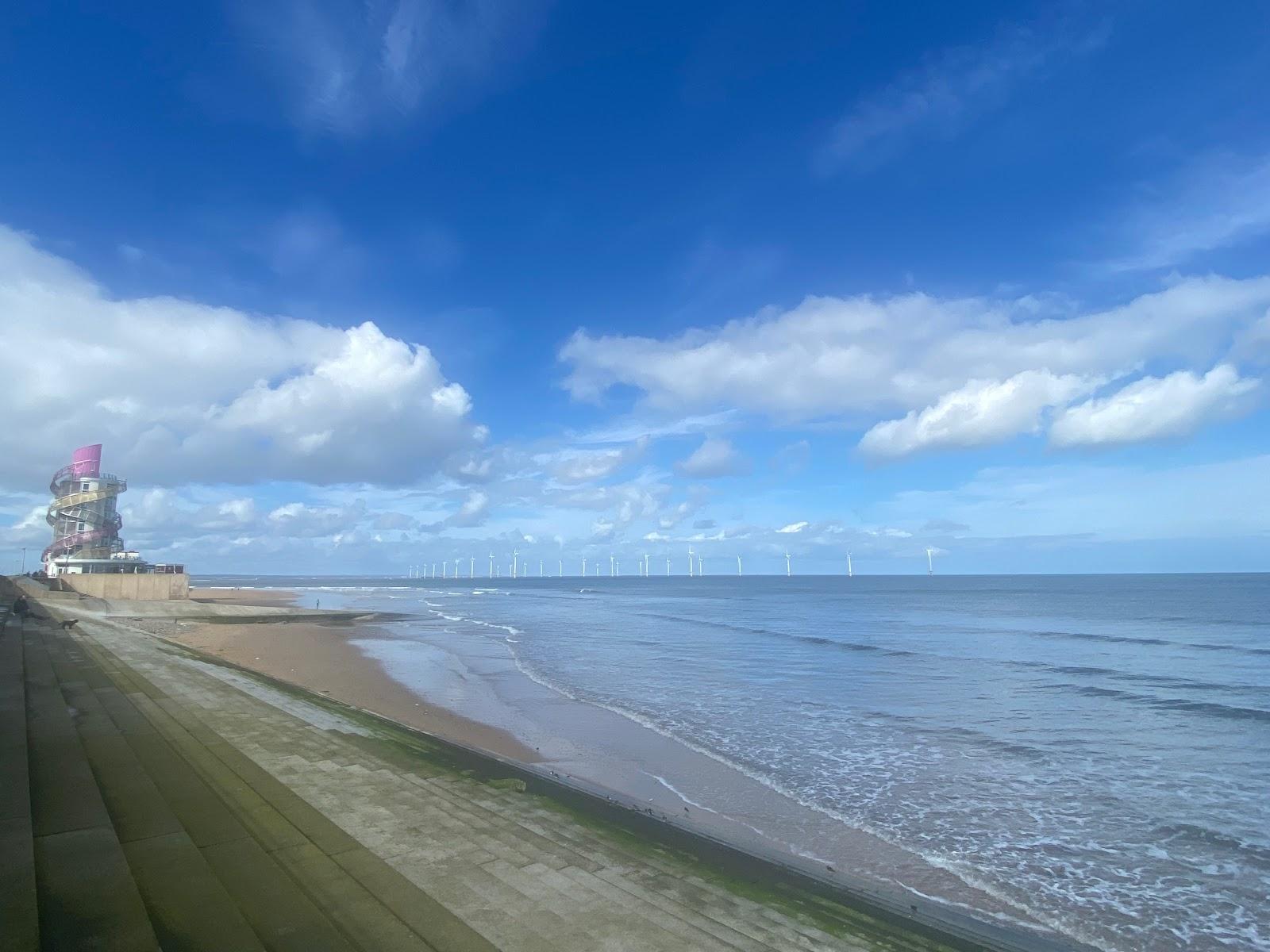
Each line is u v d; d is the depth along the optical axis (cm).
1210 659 3033
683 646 3441
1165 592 11138
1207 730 1666
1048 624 5034
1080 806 1120
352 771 787
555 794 780
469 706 1834
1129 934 730
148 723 929
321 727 1035
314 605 7256
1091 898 805
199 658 2036
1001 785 1222
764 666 2697
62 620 2917
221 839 530
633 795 1118
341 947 384
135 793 597
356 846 550
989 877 853
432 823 630
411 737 1049
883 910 566
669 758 1347
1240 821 1056
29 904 348
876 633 4212
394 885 481
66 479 6069
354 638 3800
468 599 9669
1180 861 912
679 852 629
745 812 1059
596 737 1510
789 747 1450
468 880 512
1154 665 2831
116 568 5856
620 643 3600
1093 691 2181
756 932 477
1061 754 1427
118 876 404
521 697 1997
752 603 8262
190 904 401
